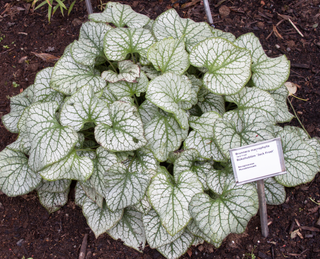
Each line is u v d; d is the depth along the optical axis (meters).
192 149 0.65
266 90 0.71
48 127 0.63
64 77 0.69
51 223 0.73
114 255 0.70
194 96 0.69
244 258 0.70
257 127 0.65
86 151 0.66
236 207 0.62
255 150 0.60
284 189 0.71
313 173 0.67
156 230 0.64
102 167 0.64
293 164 0.68
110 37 0.70
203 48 0.68
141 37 0.72
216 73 0.68
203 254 0.70
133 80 0.67
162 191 0.62
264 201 0.66
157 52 0.68
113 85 0.70
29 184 0.66
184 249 0.66
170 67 0.69
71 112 0.64
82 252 0.70
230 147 0.63
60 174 0.61
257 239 0.71
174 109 0.63
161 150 0.66
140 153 0.67
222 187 0.64
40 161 0.60
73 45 0.70
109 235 0.72
